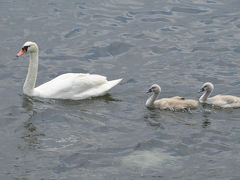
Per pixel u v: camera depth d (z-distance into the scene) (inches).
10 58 861.8
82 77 740.7
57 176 536.7
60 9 1045.2
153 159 566.3
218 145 593.0
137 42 927.7
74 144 597.6
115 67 842.8
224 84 771.4
